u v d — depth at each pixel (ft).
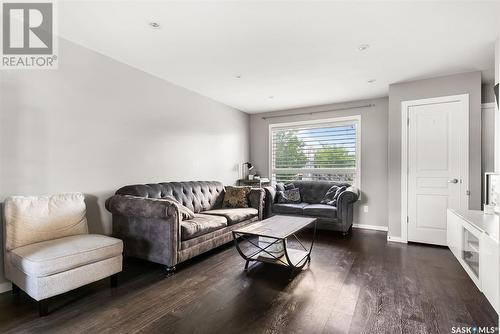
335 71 11.25
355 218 15.88
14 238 6.91
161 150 12.31
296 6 6.80
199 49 9.29
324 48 9.14
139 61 10.40
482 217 7.75
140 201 8.84
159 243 8.72
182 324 5.87
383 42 8.69
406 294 7.22
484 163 11.76
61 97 8.63
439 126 11.71
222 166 16.62
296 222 9.76
